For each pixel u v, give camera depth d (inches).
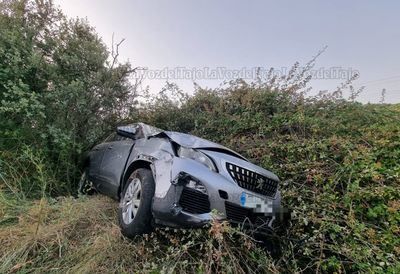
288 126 207.8
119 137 201.2
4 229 128.8
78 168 220.4
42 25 224.2
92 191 197.9
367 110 213.3
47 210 141.3
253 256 118.8
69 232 131.0
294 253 133.3
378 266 116.0
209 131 242.8
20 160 184.7
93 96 223.3
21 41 203.9
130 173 151.3
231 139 221.0
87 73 223.6
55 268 110.7
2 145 190.9
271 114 232.8
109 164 179.6
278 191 141.6
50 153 204.5
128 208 133.0
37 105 187.8
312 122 200.8
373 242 123.2
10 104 182.9
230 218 117.2
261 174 131.8
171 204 114.0
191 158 128.4
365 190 139.4
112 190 167.9
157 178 124.3
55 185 193.2
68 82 214.5
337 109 220.7
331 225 131.7
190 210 114.9
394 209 128.4
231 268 110.4
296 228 139.9
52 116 205.3
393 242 122.3
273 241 136.3
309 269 127.9
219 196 115.6
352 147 167.8
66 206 148.1
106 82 228.5
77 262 114.6
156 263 115.0
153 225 120.9
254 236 125.9
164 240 123.8
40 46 216.5
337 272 121.4
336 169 159.6
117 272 110.7
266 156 189.3
